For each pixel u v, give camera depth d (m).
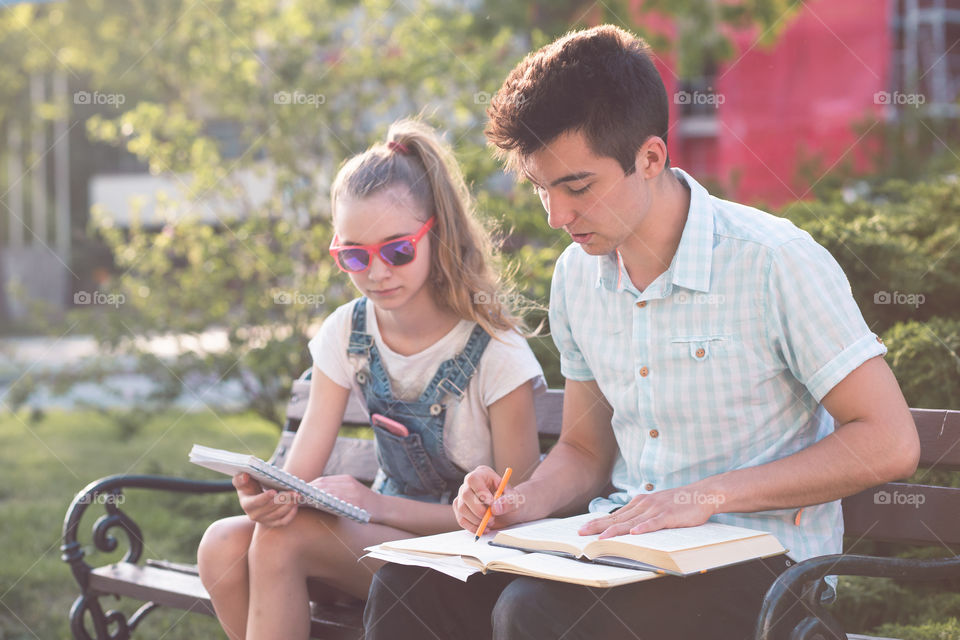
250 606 1.83
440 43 5.42
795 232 1.69
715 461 1.74
